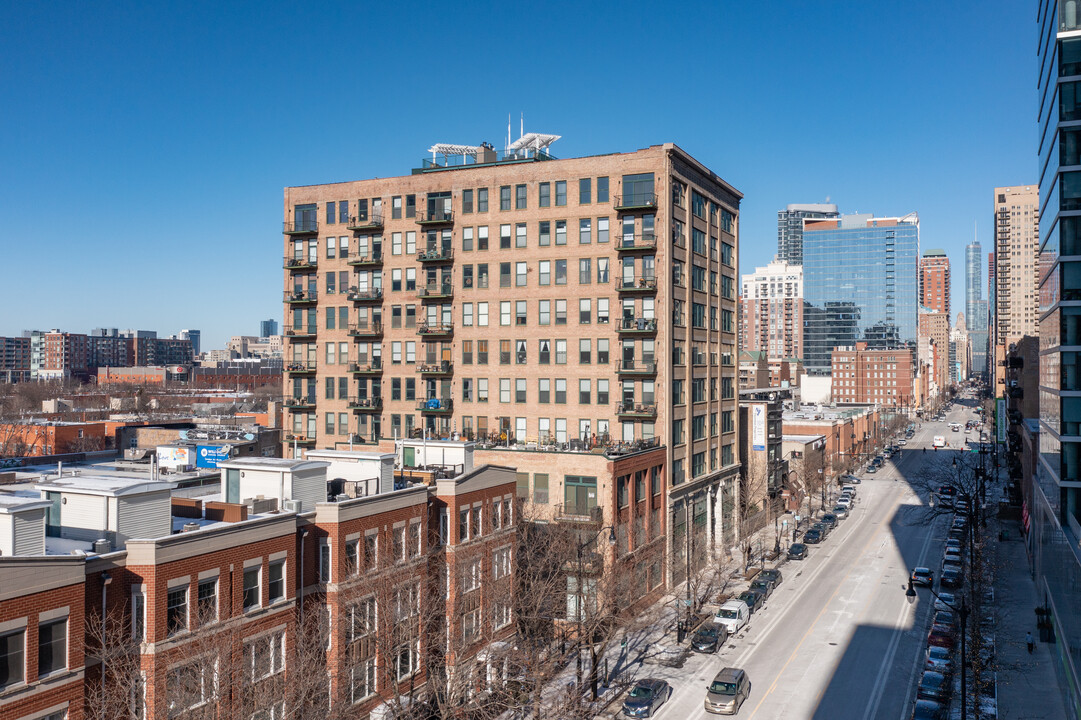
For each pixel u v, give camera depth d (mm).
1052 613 53281
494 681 42688
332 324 79875
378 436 77438
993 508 107438
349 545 37344
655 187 66750
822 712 43844
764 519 94688
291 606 34344
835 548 85438
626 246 66688
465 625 45031
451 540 44188
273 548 33594
